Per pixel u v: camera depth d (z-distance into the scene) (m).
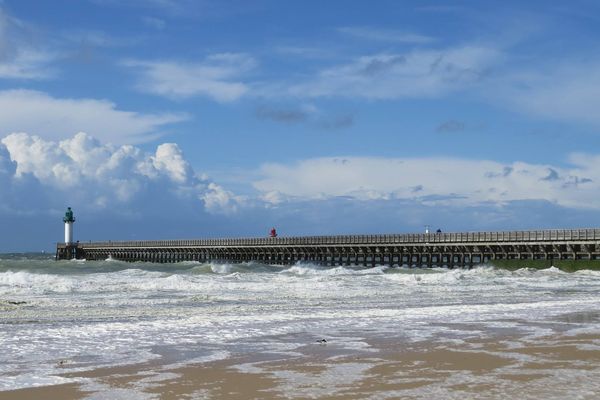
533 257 56.75
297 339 14.49
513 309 21.55
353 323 17.45
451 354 12.40
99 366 11.17
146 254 98.62
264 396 8.87
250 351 12.84
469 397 8.75
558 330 16.16
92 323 17.05
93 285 31.92
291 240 76.69
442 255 63.16
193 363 11.46
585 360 11.71
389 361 11.65
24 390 9.32
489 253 59.66
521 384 9.57
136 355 12.31
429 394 8.94
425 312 20.39
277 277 41.78
